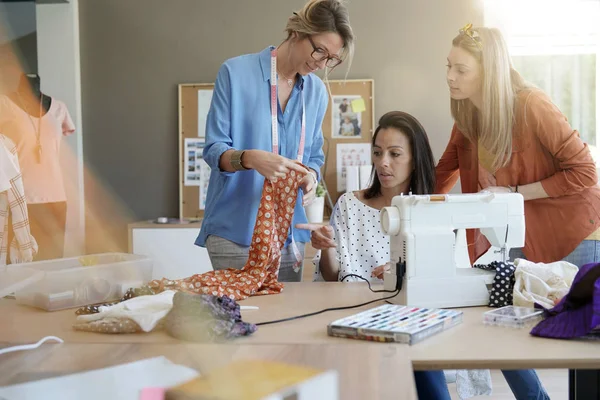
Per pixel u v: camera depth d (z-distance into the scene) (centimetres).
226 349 98
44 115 349
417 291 163
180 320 130
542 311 146
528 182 234
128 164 432
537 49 414
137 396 79
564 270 164
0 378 87
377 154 220
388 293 173
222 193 209
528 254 239
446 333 134
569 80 414
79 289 164
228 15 423
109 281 169
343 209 228
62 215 338
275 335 134
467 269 175
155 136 430
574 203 231
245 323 135
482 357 116
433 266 164
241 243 209
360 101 412
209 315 130
